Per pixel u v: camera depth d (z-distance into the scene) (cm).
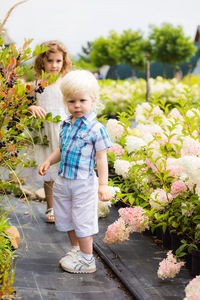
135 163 319
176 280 239
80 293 225
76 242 267
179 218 259
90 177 252
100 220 353
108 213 369
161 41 3092
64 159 254
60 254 280
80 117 254
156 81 1298
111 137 392
